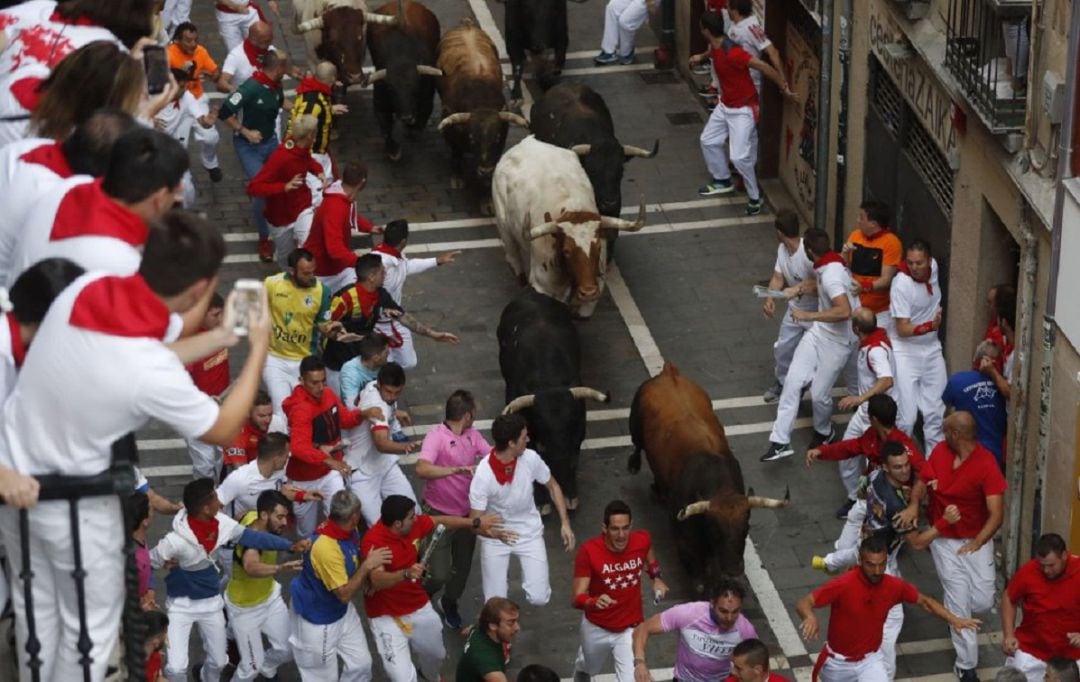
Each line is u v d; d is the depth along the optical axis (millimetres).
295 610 22891
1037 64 23188
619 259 35625
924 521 24453
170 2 42156
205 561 22688
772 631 25703
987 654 25141
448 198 38188
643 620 23500
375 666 25500
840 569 24781
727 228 36719
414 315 33875
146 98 13602
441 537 23656
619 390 31516
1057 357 23453
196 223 10266
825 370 28656
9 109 13750
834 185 33906
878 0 30203
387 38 38906
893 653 23125
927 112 28188
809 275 28859
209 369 26516
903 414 27688
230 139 40312
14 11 14531
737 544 24688
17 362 10969
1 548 12242
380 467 26422
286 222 33219
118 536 10898
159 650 20547
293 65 44438
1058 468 23828
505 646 21688
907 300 27203
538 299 29438
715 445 26094
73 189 11156
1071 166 22453
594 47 44844
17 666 12258
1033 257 24094
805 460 29359
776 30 36406
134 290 10195
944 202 28547
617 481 29156
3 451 10500
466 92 37281
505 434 23797
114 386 10125
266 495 23438
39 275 10812
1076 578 22203
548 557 27359
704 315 33688
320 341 28656
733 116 36125
